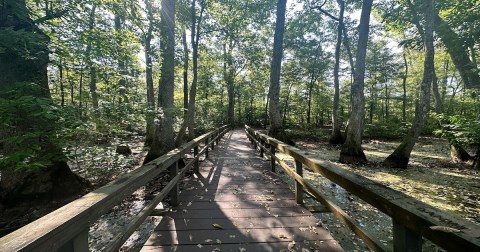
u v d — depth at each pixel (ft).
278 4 37.27
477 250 2.64
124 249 10.53
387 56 74.59
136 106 17.42
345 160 29.96
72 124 11.08
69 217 3.68
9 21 13.48
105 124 14.96
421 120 26.73
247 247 7.90
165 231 8.98
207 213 10.71
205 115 68.69
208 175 17.95
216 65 72.28
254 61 49.55
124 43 18.58
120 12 18.30
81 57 14.14
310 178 21.72
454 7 21.49
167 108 21.67
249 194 13.37
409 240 3.92
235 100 99.91
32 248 2.89
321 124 93.15
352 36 59.00
